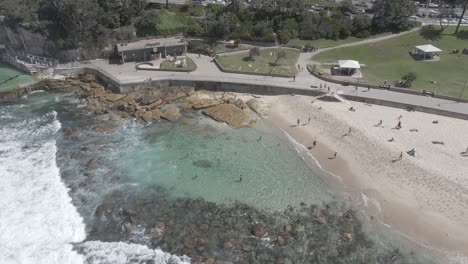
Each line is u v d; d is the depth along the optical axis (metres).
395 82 71.62
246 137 58.62
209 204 44.84
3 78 75.50
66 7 76.88
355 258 37.97
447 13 98.56
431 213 42.91
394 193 46.19
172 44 83.25
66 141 56.44
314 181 49.03
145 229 41.09
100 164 51.44
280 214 43.47
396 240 40.03
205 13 93.62
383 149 53.56
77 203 44.44
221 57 83.06
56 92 72.81
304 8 96.69
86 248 38.69
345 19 95.56
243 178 49.50
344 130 58.62
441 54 84.31
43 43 82.44
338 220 42.62
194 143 56.94
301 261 37.53
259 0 96.88
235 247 38.94
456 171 48.62
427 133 57.06
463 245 39.00
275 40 90.19
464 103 64.25
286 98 69.44
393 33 94.62
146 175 49.69
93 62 81.94
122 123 61.75
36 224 41.03
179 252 38.31
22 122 61.75
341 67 73.44
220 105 66.44
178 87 72.69
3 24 84.25
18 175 48.31
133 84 70.69
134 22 89.56
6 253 37.50
